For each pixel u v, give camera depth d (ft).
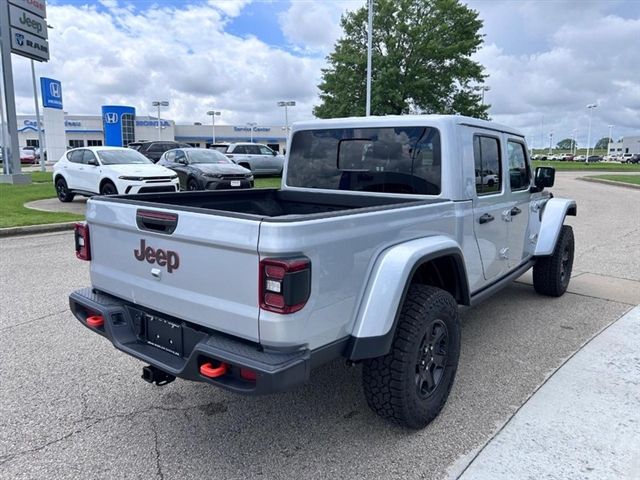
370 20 72.95
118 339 9.86
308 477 8.75
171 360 9.05
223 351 7.93
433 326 10.13
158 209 8.94
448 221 11.44
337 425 10.42
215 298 8.29
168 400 11.42
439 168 11.96
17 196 51.08
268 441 9.85
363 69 114.73
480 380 12.33
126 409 11.01
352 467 9.02
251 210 14.80
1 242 29.35
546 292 19.13
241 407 11.14
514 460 9.17
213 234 8.01
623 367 13.03
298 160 14.96
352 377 12.62
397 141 12.73
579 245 29.71
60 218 36.09
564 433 10.03
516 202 15.28
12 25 62.23
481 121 13.14
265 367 7.47
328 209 14.21
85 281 20.83
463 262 11.26
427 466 9.03
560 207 18.10
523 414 10.75
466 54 115.85
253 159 79.97
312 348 8.02
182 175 52.60
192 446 9.67
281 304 7.43
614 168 161.48
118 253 10.13
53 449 9.51
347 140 13.78
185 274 8.71
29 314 16.84
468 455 9.34
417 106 119.75
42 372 12.69
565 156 326.03
